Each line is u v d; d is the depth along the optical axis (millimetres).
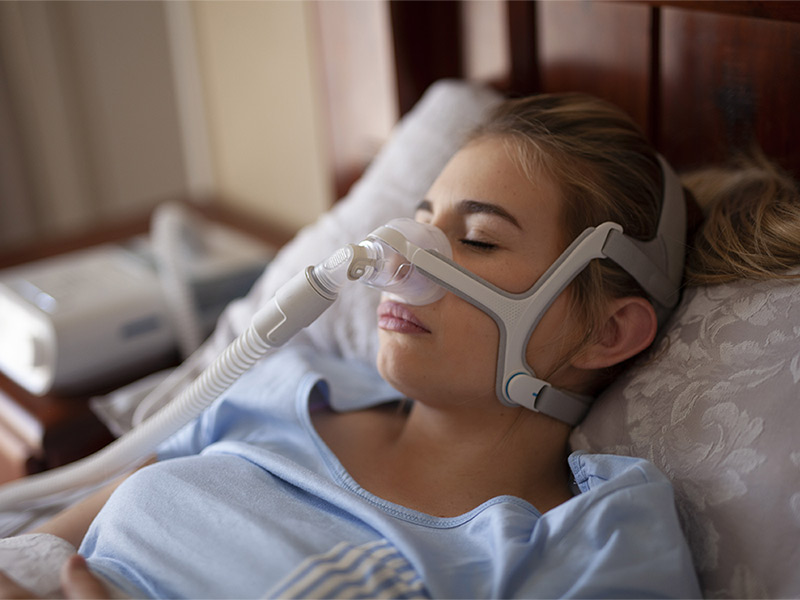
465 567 740
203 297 1424
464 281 827
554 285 847
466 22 1305
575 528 738
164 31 2078
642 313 894
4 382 1299
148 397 1152
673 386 834
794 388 757
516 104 975
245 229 1820
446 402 878
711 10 1003
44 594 762
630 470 774
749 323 816
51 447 1171
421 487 904
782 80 963
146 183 2305
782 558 717
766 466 740
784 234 867
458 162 910
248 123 1910
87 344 1263
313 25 1585
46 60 2092
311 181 1808
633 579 693
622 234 867
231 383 870
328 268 812
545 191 868
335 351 1150
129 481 849
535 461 912
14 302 1311
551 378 893
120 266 1450
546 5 1191
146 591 748
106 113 2217
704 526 766
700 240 937
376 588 697
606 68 1145
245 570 717
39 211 2234
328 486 816
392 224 838
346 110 1444
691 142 1085
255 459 875
